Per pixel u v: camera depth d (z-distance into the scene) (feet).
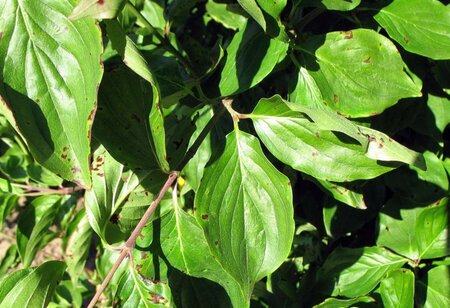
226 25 2.15
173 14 2.06
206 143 1.98
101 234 1.81
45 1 1.57
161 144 1.65
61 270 1.75
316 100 1.81
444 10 1.79
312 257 2.17
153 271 1.79
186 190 2.09
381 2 1.86
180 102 2.01
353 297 2.01
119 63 1.82
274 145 1.73
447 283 1.97
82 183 1.60
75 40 1.56
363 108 1.75
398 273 1.95
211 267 1.79
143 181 1.82
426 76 2.02
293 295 2.15
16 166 2.55
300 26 1.88
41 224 2.45
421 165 1.64
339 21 2.06
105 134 1.72
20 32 1.59
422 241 2.00
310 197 2.22
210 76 2.02
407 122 1.97
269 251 1.73
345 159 1.70
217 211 1.72
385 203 2.10
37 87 1.59
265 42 1.81
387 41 1.72
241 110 1.98
